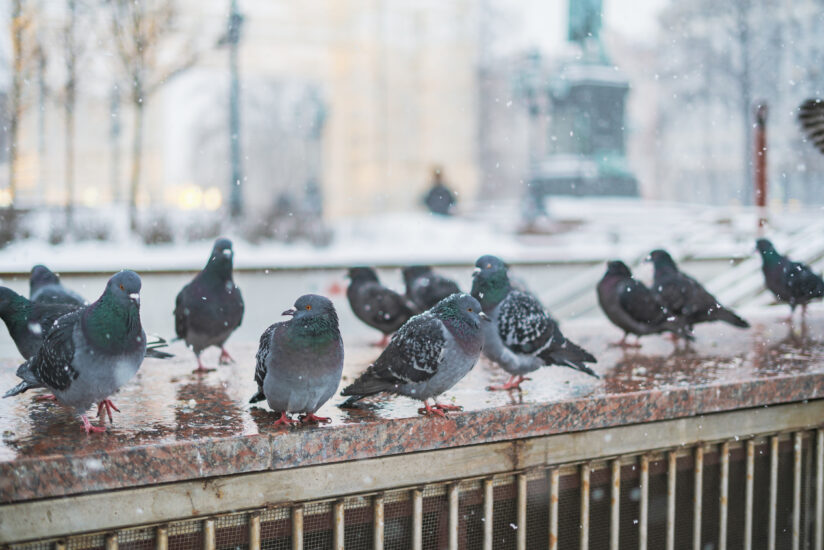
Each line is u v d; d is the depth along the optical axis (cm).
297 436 369
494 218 2695
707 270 1420
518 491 429
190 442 350
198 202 2780
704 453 486
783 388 494
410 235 2334
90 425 369
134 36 1906
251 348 636
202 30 2275
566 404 430
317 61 5791
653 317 593
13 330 436
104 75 2117
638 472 464
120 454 337
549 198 2588
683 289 600
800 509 516
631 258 1384
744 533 493
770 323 743
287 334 363
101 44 1895
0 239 1700
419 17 5528
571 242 2061
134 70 1927
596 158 2598
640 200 2638
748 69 3098
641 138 5081
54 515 329
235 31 2097
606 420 442
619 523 462
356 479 388
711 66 3456
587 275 1170
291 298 1202
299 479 376
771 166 3516
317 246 1991
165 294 1201
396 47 5553
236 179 2136
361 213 5675
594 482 457
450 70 5553
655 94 4772
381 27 5375
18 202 2127
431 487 416
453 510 412
